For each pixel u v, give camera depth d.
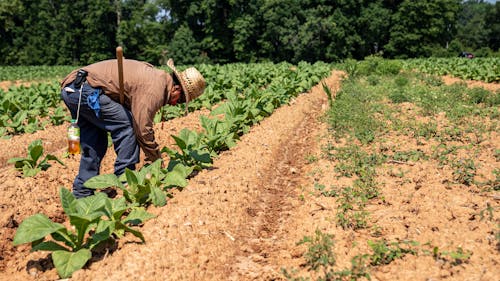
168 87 4.98
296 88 13.94
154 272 3.73
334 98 13.65
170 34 62.31
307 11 53.56
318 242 4.27
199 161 6.24
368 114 10.40
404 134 8.55
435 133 8.37
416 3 54.16
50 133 9.66
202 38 58.47
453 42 60.16
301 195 5.64
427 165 6.45
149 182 4.92
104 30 62.78
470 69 21.06
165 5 59.56
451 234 4.20
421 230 4.39
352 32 54.31
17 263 4.15
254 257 4.25
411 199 5.23
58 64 63.69
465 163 6.26
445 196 5.17
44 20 65.06
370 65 24.20
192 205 4.91
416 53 56.06
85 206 4.07
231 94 10.57
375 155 6.98
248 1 55.03
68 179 6.21
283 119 9.95
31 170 6.24
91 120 4.90
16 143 8.75
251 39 56.38
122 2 61.78
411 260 3.82
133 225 4.50
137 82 4.70
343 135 8.53
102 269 3.70
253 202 5.50
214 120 7.39
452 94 13.42
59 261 3.61
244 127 8.44
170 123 9.52
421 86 16.56
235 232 4.72
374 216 4.83
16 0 65.44
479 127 8.46
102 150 5.22
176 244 4.17
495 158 6.59
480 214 4.41
